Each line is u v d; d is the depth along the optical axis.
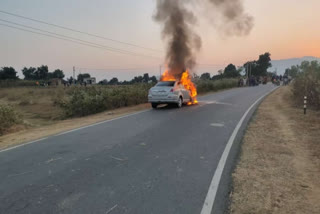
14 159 5.42
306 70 15.22
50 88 43.78
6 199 3.61
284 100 17.58
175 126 8.84
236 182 4.15
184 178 4.32
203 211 3.25
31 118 16.34
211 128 8.48
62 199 3.60
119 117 11.07
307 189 3.90
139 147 6.23
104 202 3.50
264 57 81.69
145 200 3.55
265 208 3.32
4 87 48.59
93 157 5.48
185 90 15.36
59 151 5.96
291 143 6.55
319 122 9.19
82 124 9.77
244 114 11.61
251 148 6.12
